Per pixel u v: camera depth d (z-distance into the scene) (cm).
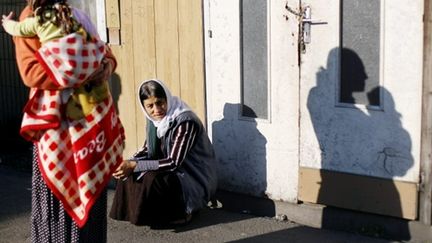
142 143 599
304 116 496
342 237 479
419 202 456
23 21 357
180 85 562
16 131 755
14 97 748
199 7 538
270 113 514
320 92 485
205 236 492
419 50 439
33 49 360
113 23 597
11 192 613
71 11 358
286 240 479
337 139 482
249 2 513
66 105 369
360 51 464
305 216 507
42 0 355
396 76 450
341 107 477
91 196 375
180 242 482
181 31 553
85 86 370
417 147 450
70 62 351
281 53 500
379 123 462
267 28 505
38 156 377
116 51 601
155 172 493
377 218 475
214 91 542
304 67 490
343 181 483
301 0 482
